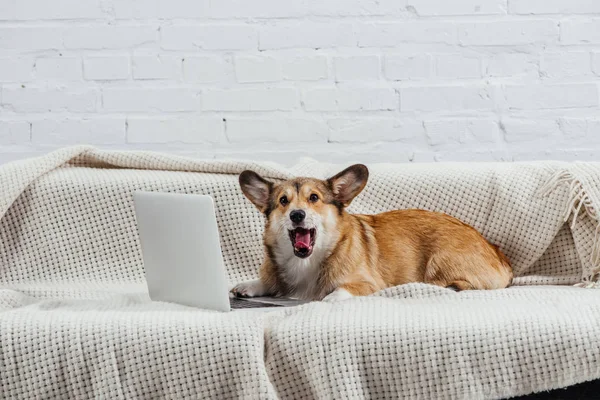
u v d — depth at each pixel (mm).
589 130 2615
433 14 2619
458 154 2623
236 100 2619
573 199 2080
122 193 2258
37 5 2572
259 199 2002
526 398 1606
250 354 1479
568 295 1729
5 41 2570
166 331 1501
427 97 2625
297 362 1505
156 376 1485
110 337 1499
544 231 2150
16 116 2580
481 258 1974
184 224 1713
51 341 1509
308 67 2623
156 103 2607
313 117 2629
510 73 2627
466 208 2240
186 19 2605
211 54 2613
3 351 1511
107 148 2602
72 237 2238
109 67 2596
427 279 1984
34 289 2047
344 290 1822
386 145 2633
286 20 2617
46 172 2262
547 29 2617
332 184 1961
